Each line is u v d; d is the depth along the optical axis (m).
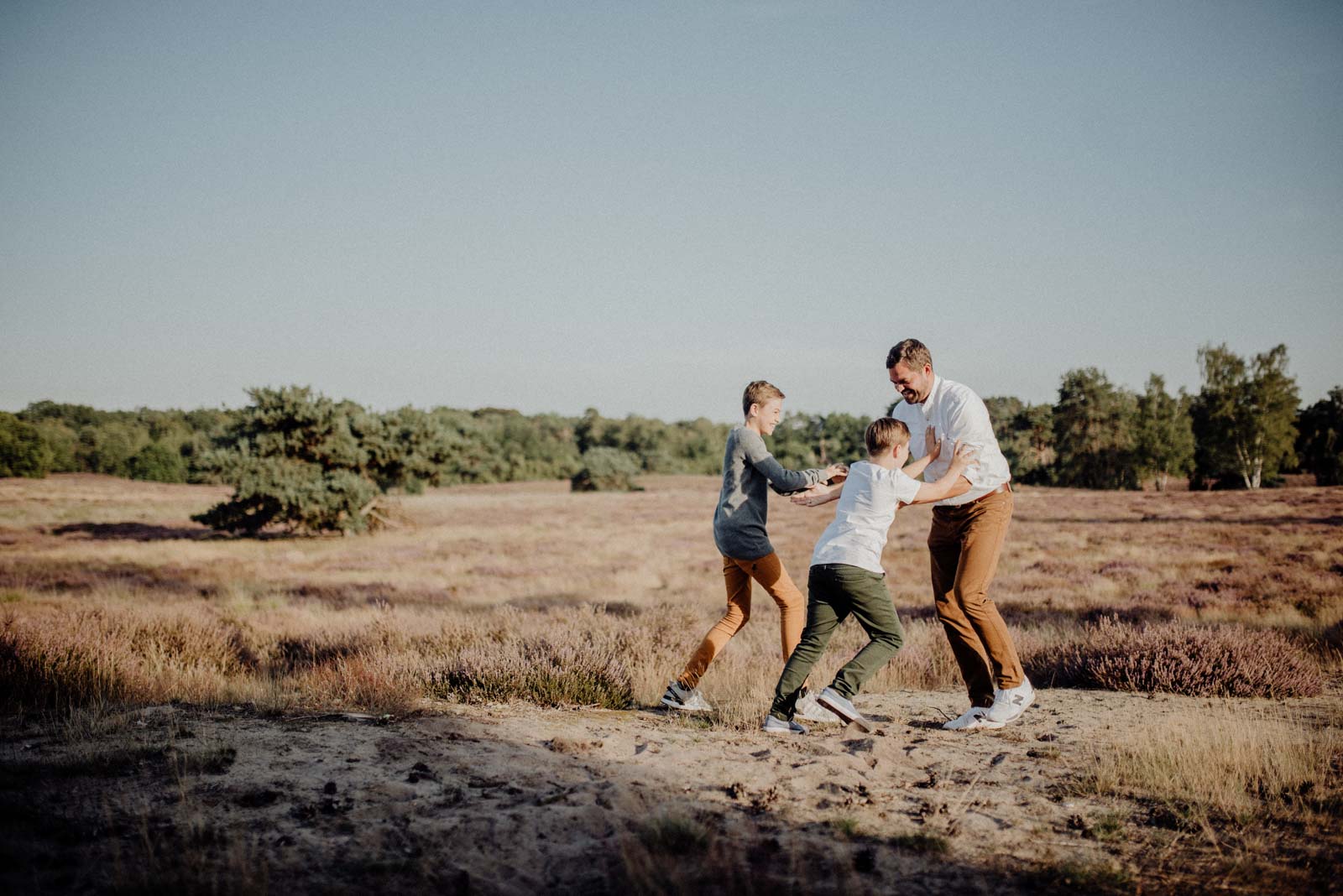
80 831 2.71
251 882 2.28
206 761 3.44
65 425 102.44
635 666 6.18
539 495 75.88
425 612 11.42
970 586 4.49
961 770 3.76
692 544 27.78
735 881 2.47
